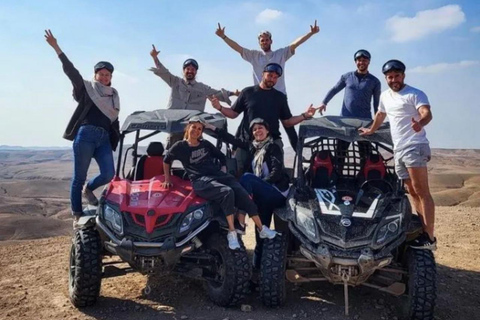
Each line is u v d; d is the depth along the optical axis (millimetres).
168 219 5219
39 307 5582
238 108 7020
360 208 5348
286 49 8469
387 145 6398
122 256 5121
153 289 6070
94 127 6379
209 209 5418
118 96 6582
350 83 8125
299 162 6145
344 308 5426
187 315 5164
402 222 5125
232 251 5277
